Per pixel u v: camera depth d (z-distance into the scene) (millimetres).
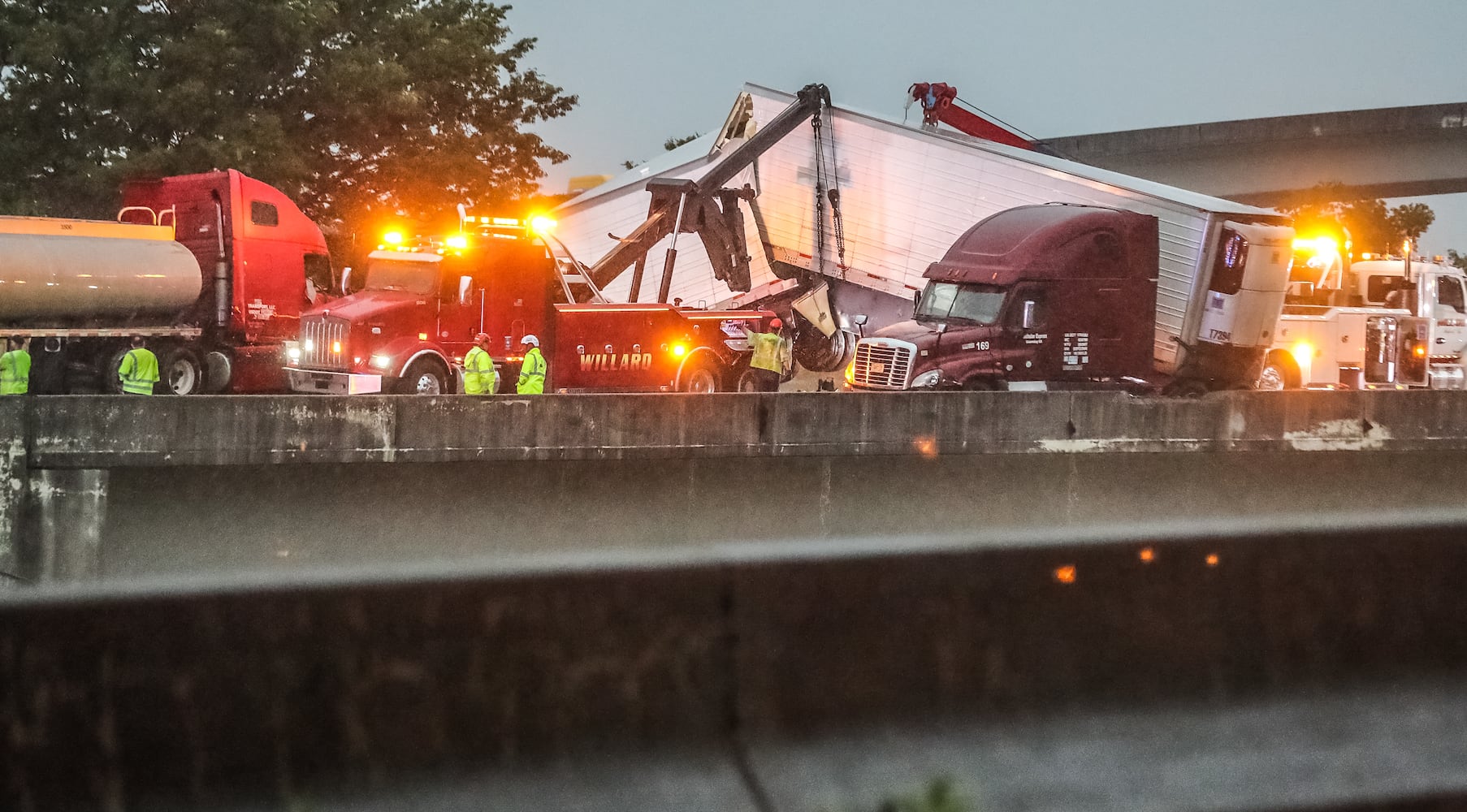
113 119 143375
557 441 47188
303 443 43906
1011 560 12133
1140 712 12156
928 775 11453
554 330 94062
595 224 120000
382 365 87500
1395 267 115188
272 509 43688
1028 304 81062
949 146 95375
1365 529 13156
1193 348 84500
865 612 11734
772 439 50000
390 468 45031
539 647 10914
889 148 99438
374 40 168375
